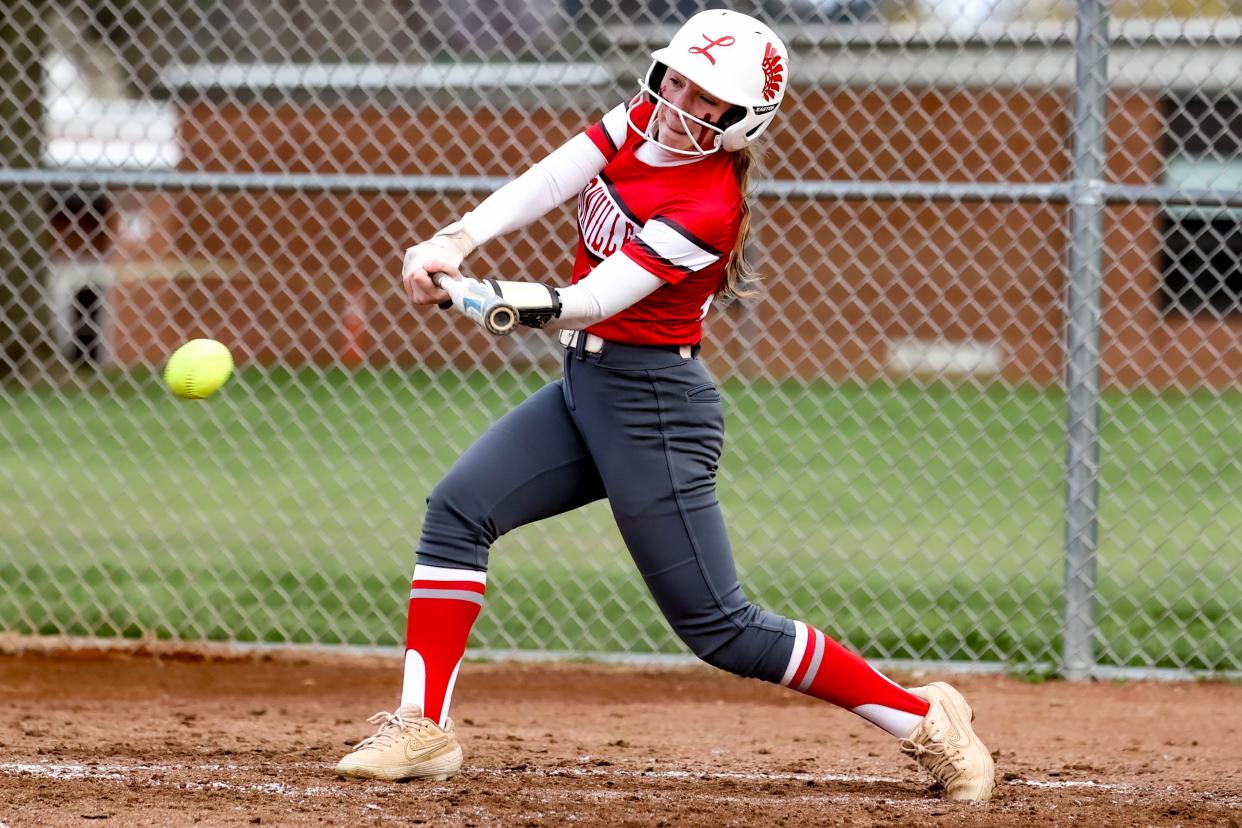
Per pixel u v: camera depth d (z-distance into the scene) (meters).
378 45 55.78
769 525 30.59
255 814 11.38
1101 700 17.73
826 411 51.50
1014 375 60.12
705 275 11.38
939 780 12.54
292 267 63.03
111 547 27.09
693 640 12.17
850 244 59.41
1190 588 24.36
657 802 12.26
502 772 13.38
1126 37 21.47
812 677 12.25
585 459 12.15
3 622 20.83
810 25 31.39
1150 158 56.50
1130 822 11.77
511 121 55.41
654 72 11.34
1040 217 59.38
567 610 22.69
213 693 17.59
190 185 18.70
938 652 19.92
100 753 13.80
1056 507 32.72
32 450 40.09
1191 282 22.72
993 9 24.05
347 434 44.00
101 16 47.38
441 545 12.16
